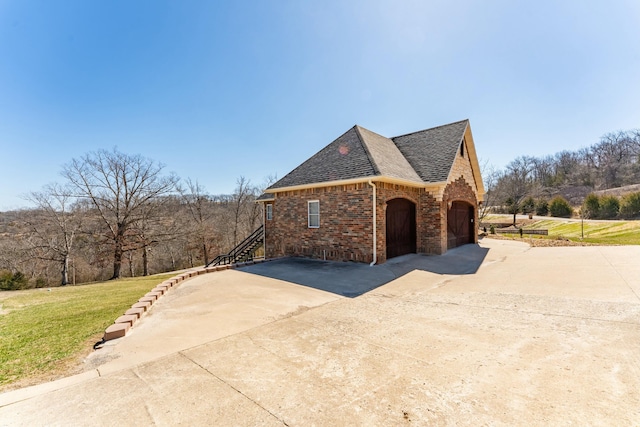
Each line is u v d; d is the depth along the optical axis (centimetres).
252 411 272
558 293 660
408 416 258
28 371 370
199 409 278
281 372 346
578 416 251
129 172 2480
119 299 819
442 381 317
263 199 1611
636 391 286
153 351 416
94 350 431
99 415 272
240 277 932
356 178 1087
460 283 819
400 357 378
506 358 366
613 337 416
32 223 2491
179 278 906
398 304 632
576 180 5856
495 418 252
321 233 1237
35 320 626
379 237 1085
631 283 698
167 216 2928
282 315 569
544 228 3231
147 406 285
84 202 2477
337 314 570
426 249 1307
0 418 270
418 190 1328
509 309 568
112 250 2394
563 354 371
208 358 389
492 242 1758
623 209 3456
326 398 290
